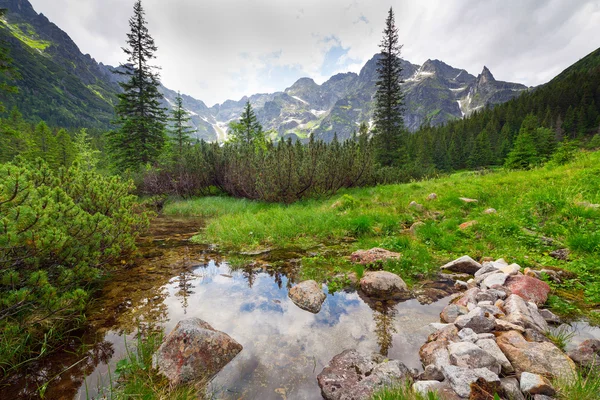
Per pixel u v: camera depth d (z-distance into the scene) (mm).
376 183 19328
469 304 3701
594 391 2010
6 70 18797
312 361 2785
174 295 4375
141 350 2869
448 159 85688
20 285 3275
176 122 37000
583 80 123125
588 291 3867
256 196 15562
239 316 3701
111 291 4523
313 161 14781
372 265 5613
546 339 2789
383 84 33562
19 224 3189
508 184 11203
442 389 2148
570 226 5969
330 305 4062
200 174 19047
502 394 2041
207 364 2631
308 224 8891
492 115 126812
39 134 52219
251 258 6367
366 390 2273
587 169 10406
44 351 2834
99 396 2295
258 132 46938
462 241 6578
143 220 7422
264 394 2350
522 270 4695
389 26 32844
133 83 25734
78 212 4500
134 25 25484
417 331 3342
